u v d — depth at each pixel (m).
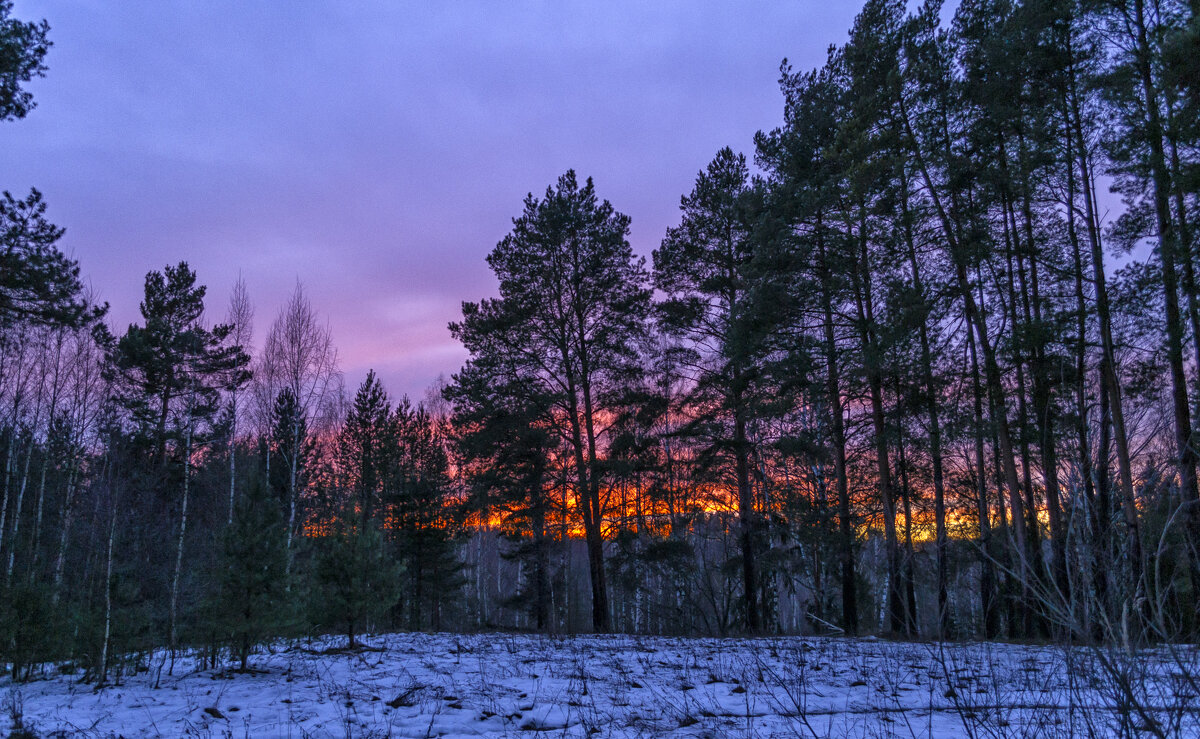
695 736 5.84
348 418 37.75
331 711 7.18
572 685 8.57
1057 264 17.89
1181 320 14.41
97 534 11.48
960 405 17.38
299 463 29.53
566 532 26.83
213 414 27.64
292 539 20.00
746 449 21.98
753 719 6.55
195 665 11.24
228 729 6.39
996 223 18.66
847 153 18.42
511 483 23.91
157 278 33.84
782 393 19.88
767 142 22.72
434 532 33.50
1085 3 16.12
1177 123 14.12
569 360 24.28
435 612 34.41
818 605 24.22
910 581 18.20
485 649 13.25
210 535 17.19
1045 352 15.80
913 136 18.75
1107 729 4.39
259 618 10.18
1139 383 14.79
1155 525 3.87
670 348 24.23
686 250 23.86
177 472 24.95
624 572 24.70
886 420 18.61
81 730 6.32
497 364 24.09
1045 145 16.58
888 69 19.17
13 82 15.62
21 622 9.94
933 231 18.45
